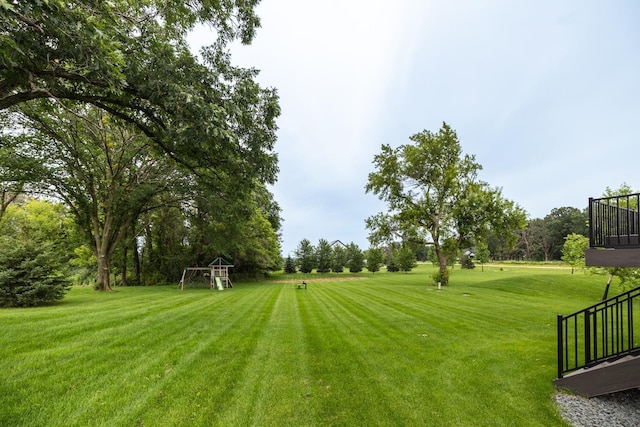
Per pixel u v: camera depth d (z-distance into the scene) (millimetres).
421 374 5156
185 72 7828
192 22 8930
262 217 30359
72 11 4555
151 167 19703
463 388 4633
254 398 4172
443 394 4426
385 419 3736
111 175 18953
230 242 24609
